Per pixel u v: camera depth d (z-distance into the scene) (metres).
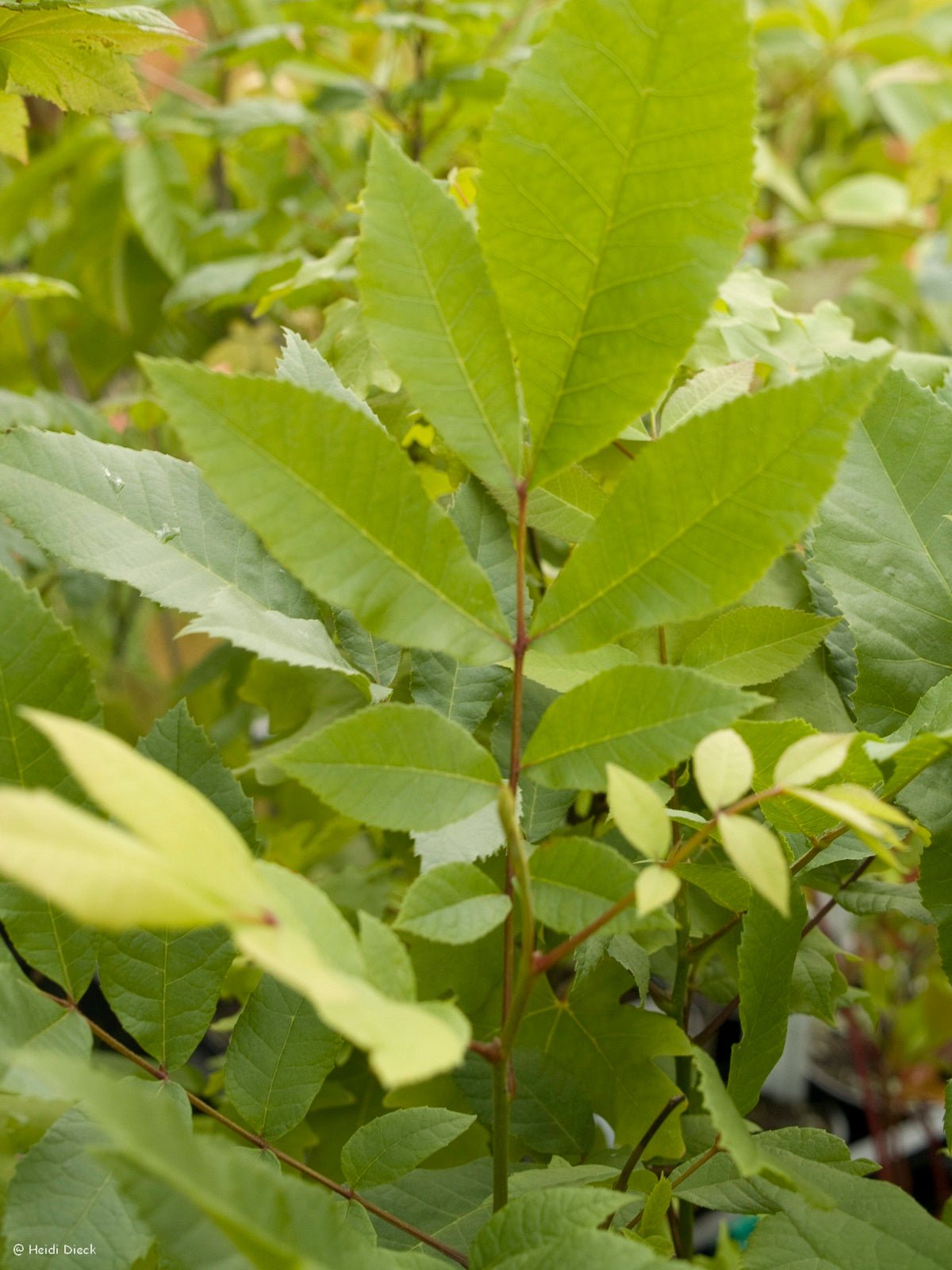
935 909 0.77
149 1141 0.61
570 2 0.69
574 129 0.69
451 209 0.71
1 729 0.73
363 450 0.68
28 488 0.77
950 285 2.02
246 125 1.55
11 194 1.83
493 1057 0.71
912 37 1.99
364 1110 1.01
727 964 0.93
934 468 0.82
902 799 0.78
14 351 1.93
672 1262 0.67
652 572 0.70
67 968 0.74
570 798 0.84
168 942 0.75
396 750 0.69
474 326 0.71
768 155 1.79
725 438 0.69
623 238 0.70
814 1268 0.72
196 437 0.67
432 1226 0.81
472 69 1.45
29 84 0.87
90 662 0.74
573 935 0.69
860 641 0.81
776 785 0.68
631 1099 0.88
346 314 1.03
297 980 0.60
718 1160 0.79
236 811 0.77
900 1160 1.57
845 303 1.89
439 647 0.70
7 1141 0.81
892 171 2.25
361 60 2.00
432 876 0.70
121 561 0.78
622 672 0.70
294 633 0.78
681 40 0.68
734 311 0.96
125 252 1.91
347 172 1.74
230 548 0.80
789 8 2.16
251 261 1.47
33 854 0.59
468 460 0.71
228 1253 0.64
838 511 0.82
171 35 0.84
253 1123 0.76
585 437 0.71
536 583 0.98
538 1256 0.68
